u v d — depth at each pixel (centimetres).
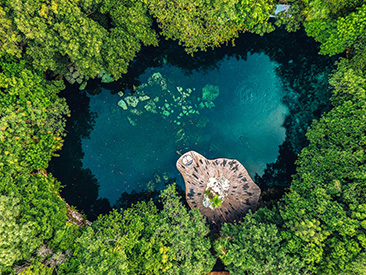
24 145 1123
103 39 1176
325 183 1094
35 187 1062
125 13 1210
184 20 1216
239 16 1209
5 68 1075
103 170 1469
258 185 1484
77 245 1020
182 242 1023
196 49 1434
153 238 1039
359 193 960
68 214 1328
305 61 1487
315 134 1198
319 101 1462
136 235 1073
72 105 1471
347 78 1120
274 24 1481
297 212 1038
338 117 1127
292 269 945
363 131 1036
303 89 1487
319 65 1467
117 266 921
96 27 1100
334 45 1227
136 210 1267
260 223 1101
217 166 1470
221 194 1445
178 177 1495
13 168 1054
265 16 1211
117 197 1456
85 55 1124
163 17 1252
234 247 1087
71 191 1411
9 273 859
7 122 1043
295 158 1466
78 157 1454
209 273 1205
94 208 1421
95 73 1271
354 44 1155
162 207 1445
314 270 946
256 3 1138
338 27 1119
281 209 1218
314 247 951
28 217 948
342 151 1038
